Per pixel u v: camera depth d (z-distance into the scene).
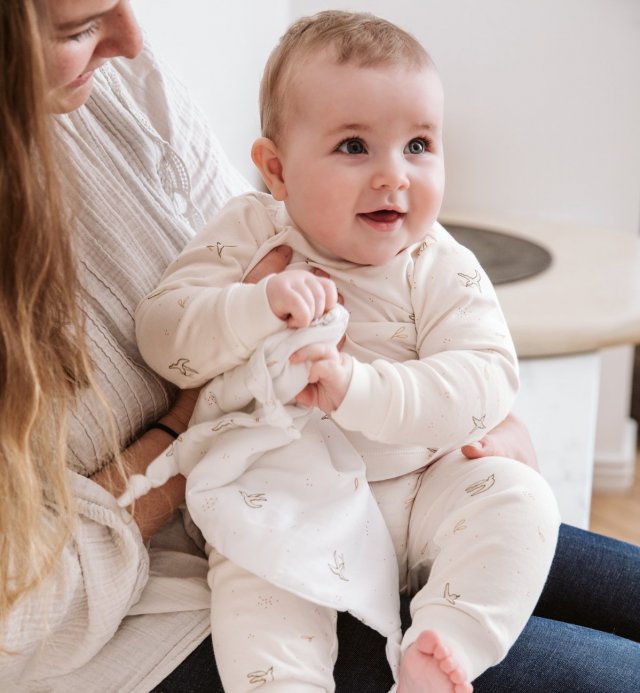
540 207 2.61
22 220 0.69
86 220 0.96
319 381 0.84
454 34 2.48
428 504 0.94
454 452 0.97
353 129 0.90
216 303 0.87
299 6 2.46
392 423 0.85
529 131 2.55
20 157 0.67
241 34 1.91
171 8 1.54
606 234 2.41
